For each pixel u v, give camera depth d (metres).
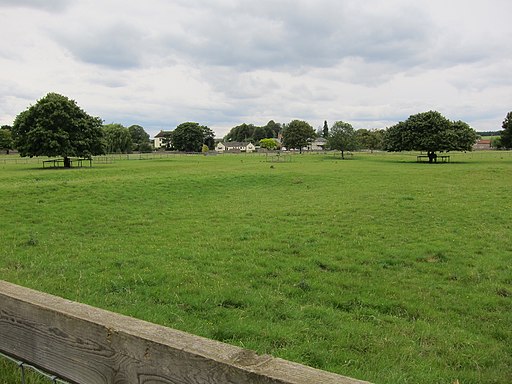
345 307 8.24
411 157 87.81
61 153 56.69
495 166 49.84
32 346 2.62
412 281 9.84
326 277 9.96
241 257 11.72
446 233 14.83
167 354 1.97
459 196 23.73
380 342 6.56
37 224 16.67
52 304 2.58
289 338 6.55
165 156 106.44
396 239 13.99
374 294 8.92
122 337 2.14
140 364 2.07
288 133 149.12
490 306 8.33
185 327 6.88
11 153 127.44
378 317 7.73
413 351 6.30
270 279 9.78
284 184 31.97
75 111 60.09
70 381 2.43
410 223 16.70
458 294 8.99
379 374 5.50
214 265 10.94
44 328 2.54
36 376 3.68
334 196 25.06
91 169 49.38
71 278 9.72
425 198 23.12
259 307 7.97
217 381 1.81
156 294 8.70
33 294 2.80
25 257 11.74
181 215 19.09
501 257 11.79
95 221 17.38
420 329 7.16
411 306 8.24
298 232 15.16
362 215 18.45
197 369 1.87
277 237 14.33
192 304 8.08
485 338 6.87
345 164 60.69
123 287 9.12
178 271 10.21
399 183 31.88
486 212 18.58
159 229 16.02
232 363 1.79
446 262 11.42
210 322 7.23
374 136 144.88
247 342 6.36
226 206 21.80
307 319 7.46
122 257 11.65
